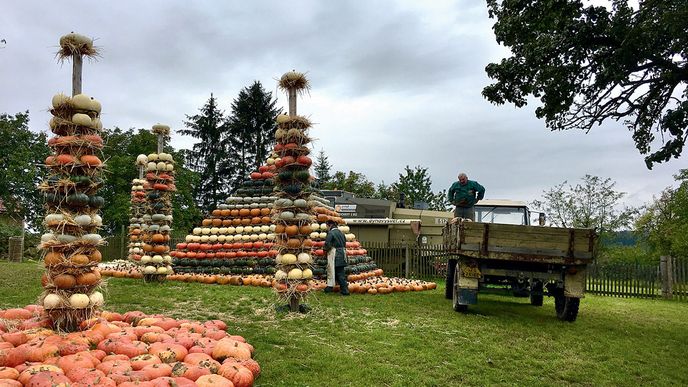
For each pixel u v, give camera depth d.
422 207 21.97
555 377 6.33
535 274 9.69
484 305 11.80
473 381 5.88
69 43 6.60
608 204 32.88
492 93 11.95
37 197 32.25
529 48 10.98
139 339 5.92
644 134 12.27
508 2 11.29
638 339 8.71
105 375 4.47
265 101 56.12
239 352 5.48
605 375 6.48
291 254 9.52
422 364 6.38
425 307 10.71
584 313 11.67
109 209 39.16
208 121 55.97
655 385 6.24
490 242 9.47
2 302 9.73
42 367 4.46
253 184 16.84
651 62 10.55
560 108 11.43
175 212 42.94
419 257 19.20
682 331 9.92
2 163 31.97
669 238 27.42
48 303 6.08
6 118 32.78
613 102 11.91
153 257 13.93
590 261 9.25
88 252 6.55
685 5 8.88
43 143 33.66
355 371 5.85
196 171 54.66
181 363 4.83
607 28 10.23
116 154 42.88
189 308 9.68
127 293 11.46
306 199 9.90
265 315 9.03
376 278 15.34
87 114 6.79
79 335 5.60
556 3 10.55
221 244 15.49
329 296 11.94
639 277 17.05
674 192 30.06
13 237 24.30
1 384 4.04
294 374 5.62
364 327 8.30
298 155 9.89
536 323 9.50
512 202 15.64
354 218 20.77
